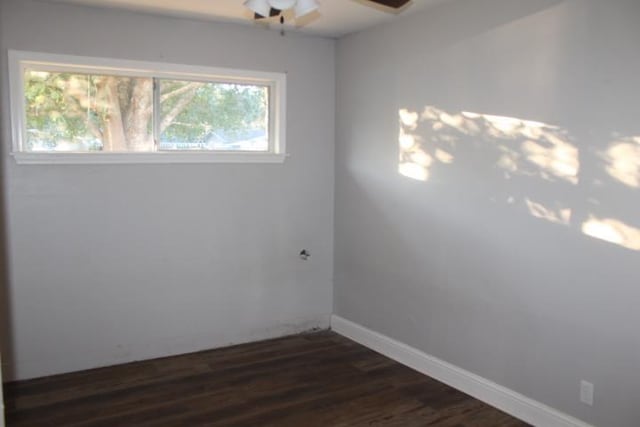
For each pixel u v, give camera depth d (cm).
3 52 343
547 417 300
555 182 290
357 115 442
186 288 418
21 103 353
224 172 425
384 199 417
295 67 448
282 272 460
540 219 299
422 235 382
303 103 455
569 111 281
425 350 384
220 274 432
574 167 281
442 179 362
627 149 258
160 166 400
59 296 373
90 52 368
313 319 479
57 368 375
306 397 343
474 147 337
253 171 438
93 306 384
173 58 396
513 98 310
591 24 269
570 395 289
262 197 444
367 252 439
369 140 429
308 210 467
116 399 337
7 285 357
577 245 282
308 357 415
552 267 295
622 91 258
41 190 362
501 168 320
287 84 446
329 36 451
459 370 356
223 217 429
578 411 286
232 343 442
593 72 269
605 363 272
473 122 337
